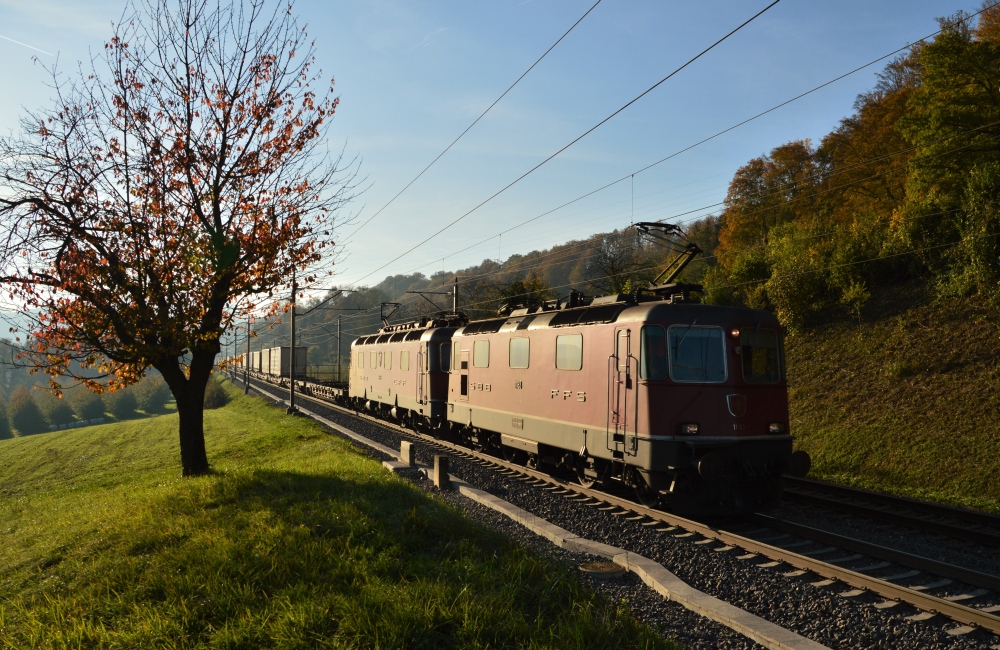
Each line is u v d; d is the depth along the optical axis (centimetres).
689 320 1126
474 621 562
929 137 2694
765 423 1129
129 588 698
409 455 1603
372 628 550
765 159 5406
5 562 948
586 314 1326
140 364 1395
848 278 2628
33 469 3494
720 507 1095
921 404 1831
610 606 633
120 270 1292
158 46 1363
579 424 1306
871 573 814
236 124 1425
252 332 1534
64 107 1270
